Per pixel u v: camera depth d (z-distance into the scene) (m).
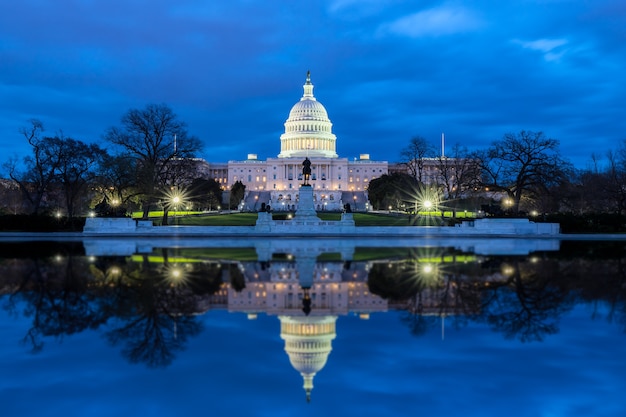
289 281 29.70
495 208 81.00
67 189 93.75
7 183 128.88
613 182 107.25
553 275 32.00
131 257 42.25
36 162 92.62
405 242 61.62
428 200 130.62
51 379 14.61
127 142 92.38
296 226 77.12
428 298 25.11
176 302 23.98
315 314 21.95
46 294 25.56
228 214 119.00
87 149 94.19
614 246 56.19
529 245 57.22
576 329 19.66
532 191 100.62
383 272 33.28
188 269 34.47
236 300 24.50
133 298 24.75
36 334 18.81
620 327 19.89
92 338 18.41
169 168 95.19
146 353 16.83
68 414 12.43
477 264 37.50
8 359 16.17
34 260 39.78
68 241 62.62
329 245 56.38
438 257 42.53
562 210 115.31
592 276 31.58
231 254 45.00
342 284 28.78
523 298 25.06
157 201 95.06
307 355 16.67
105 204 79.12
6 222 77.88
